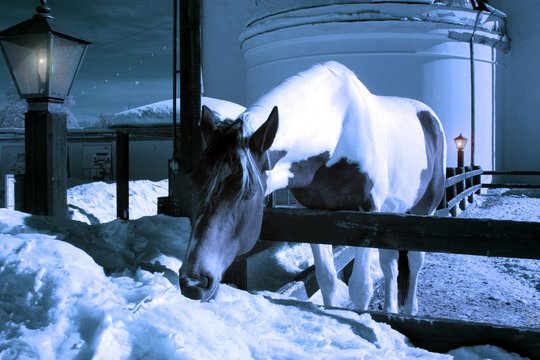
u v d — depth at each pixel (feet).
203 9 68.54
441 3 54.90
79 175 53.93
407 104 15.34
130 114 23.99
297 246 19.21
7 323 5.67
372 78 53.16
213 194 7.23
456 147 55.93
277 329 7.23
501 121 62.44
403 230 8.32
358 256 10.72
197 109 13.60
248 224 7.67
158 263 9.25
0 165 47.73
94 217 28.22
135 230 10.73
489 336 7.34
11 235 8.05
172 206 12.47
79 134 51.93
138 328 5.71
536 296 17.74
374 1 51.57
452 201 32.83
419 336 7.78
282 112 9.06
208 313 6.66
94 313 5.70
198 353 5.46
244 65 67.46
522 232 7.48
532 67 62.39
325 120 9.96
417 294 17.84
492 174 54.08
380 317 8.00
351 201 10.75
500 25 59.52
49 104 12.93
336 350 6.67
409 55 53.16
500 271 21.47
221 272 7.38
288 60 55.21
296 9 53.31
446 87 54.85
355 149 10.45
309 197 11.12
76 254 7.54
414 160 13.37
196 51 13.51
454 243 7.96
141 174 55.36
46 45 12.39
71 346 5.29
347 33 52.34
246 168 7.30
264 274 16.35
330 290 11.12
